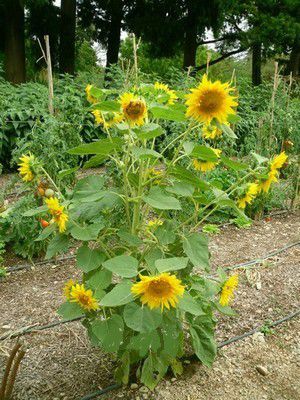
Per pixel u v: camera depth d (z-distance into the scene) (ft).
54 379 7.35
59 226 5.95
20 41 39.63
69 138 12.42
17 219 11.76
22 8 38.99
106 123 6.59
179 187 6.07
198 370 7.67
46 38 12.41
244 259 12.66
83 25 51.90
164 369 6.87
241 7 44.16
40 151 11.55
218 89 5.10
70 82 25.98
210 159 6.25
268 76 58.39
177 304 5.59
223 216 15.47
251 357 8.20
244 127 22.53
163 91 6.66
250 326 9.18
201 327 7.16
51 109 12.66
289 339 8.84
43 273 11.41
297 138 20.11
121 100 5.69
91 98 6.93
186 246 6.21
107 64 50.11
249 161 16.76
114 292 5.41
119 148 5.93
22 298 10.09
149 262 6.18
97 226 6.09
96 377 7.41
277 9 46.11
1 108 20.56
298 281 11.28
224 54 58.85
